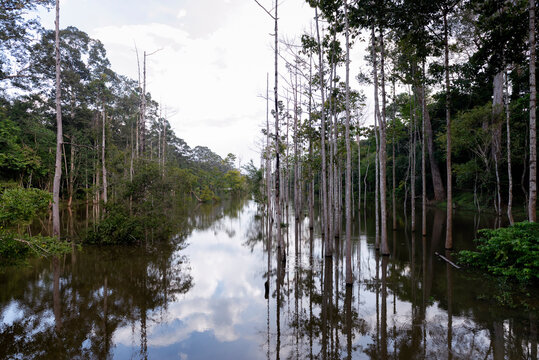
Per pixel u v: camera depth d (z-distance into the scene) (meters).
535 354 4.51
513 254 7.88
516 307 6.17
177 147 58.62
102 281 8.75
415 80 12.59
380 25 10.18
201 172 48.88
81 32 31.64
